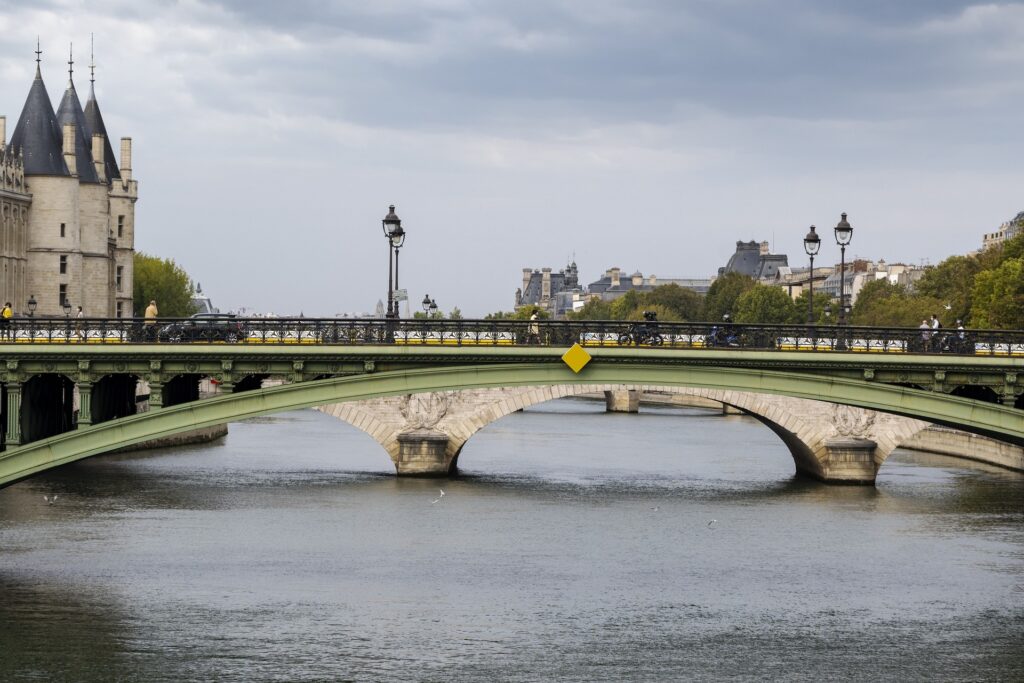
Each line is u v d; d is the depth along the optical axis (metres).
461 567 72.75
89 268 171.12
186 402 63.28
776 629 62.19
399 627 61.50
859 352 61.97
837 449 102.75
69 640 58.53
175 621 61.62
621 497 95.62
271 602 65.19
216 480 101.44
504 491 97.81
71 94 170.88
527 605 65.50
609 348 61.06
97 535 79.06
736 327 62.31
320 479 102.75
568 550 77.12
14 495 92.88
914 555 76.69
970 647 59.84
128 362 60.81
